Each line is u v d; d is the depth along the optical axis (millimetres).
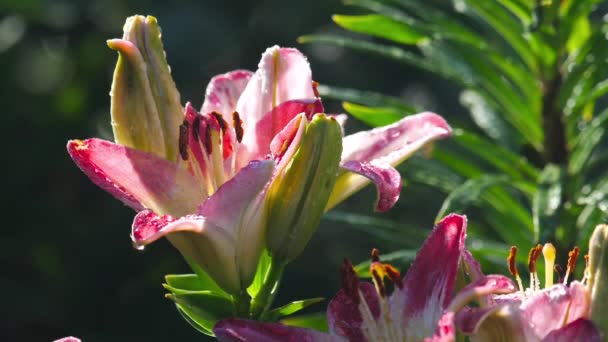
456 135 1753
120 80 1461
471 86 1785
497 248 1751
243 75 1548
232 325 1417
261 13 3600
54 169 3311
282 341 1419
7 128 3291
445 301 1433
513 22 1769
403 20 1756
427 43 1854
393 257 1630
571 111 1764
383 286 1446
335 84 3480
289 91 1506
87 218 3289
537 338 1395
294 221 1467
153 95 1464
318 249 3275
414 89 3521
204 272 1497
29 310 3127
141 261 3219
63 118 3373
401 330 1446
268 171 1431
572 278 1664
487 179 1682
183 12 3605
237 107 1515
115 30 3520
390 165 1479
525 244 1782
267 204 1468
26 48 3477
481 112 1878
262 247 1475
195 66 3549
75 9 3498
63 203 3293
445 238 1441
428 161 1807
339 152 1455
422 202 2705
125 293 3189
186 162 1493
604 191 1744
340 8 3520
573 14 1738
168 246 3227
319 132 1448
